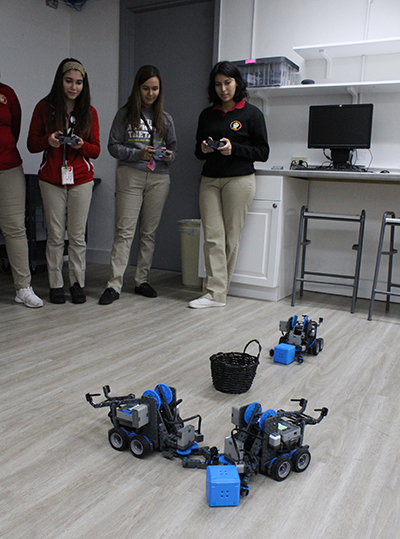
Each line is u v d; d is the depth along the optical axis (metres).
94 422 1.50
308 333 2.18
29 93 4.19
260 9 3.59
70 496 1.14
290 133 3.61
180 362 2.04
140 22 4.20
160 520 1.07
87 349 2.16
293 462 1.25
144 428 1.33
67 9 4.45
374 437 1.46
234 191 2.97
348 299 3.44
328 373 1.99
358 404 1.70
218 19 3.73
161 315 2.80
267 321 2.74
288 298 3.39
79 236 3.00
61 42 4.46
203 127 3.05
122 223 3.10
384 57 3.25
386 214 2.81
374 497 1.17
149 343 2.28
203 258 3.32
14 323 2.52
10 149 2.75
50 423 1.49
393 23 3.17
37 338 2.29
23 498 1.12
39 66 4.25
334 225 3.56
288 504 1.14
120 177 3.08
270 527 1.06
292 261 3.46
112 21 4.28
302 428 1.28
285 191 3.14
